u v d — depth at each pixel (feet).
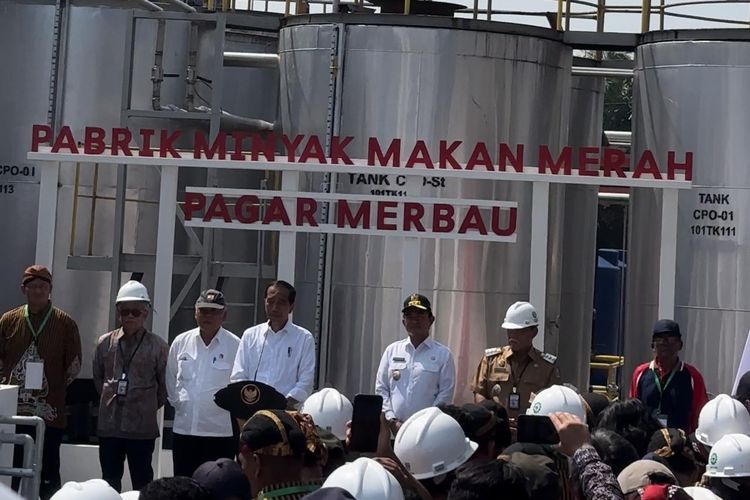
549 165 42.80
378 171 42.73
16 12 54.24
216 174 57.47
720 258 51.88
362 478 17.33
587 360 63.16
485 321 51.93
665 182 42.57
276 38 61.72
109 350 40.22
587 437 19.62
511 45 52.80
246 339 39.75
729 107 52.13
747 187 51.83
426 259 51.65
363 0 60.70
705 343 51.90
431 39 52.08
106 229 55.16
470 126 52.19
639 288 53.83
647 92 54.13
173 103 55.98
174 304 54.24
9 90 54.13
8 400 34.83
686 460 26.16
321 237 52.80
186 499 16.55
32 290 40.65
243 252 59.16
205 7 66.44
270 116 60.64
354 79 52.70
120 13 54.65
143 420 40.04
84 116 54.44
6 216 53.78
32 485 33.27
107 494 19.51
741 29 52.19
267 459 19.86
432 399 39.47
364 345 52.08
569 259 61.31
